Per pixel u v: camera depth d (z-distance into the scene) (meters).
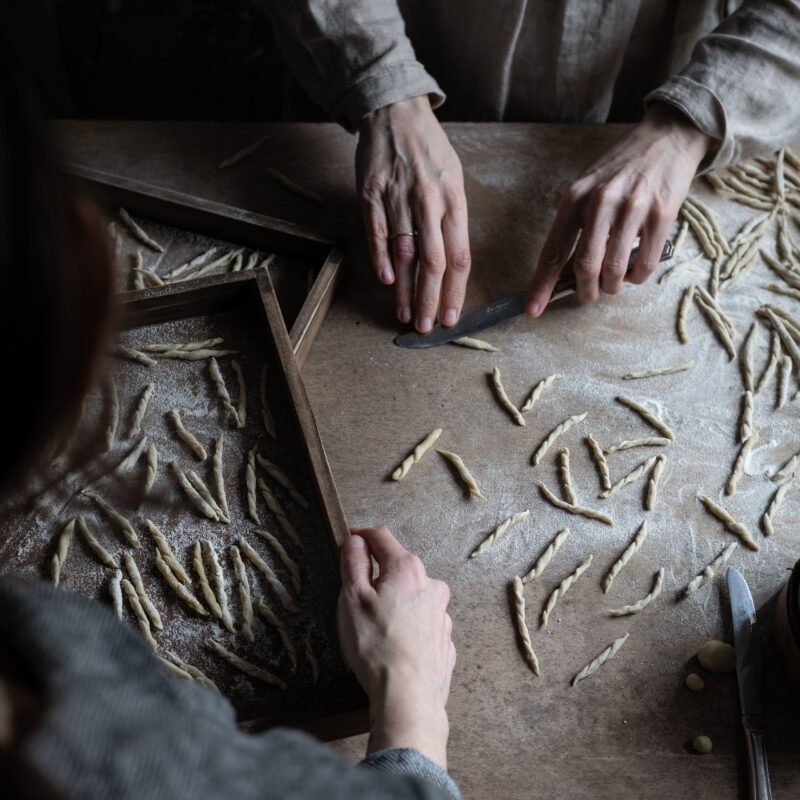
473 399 1.11
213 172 1.32
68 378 0.36
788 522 1.02
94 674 0.40
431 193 1.17
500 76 1.46
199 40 2.60
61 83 2.34
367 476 1.04
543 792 0.85
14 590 0.42
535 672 0.91
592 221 1.13
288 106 1.82
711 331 1.18
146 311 1.06
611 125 1.40
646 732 0.88
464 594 0.96
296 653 0.88
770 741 0.87
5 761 0.37
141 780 0.37
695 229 1.29
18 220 0.31
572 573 0.98
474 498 1.03
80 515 0.94
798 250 1.26
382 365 1.13
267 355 1.08
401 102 1.23
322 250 1.19
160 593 0.92
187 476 0.99
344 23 1.23
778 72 1.18
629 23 1.37
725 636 0.94
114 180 1.22
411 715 0.71
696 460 1.07
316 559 0.94
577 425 1.09
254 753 0.43
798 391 1.13
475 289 1.22
